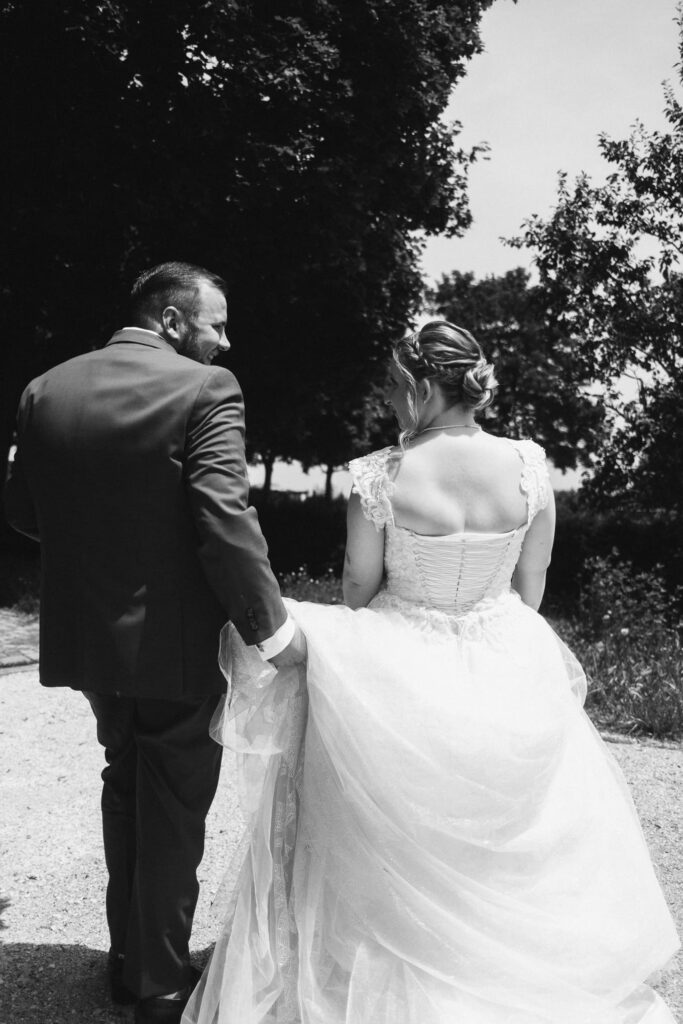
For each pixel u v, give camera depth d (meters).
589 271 10.31
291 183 10.30
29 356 11.96
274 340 13.59
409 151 11.80
